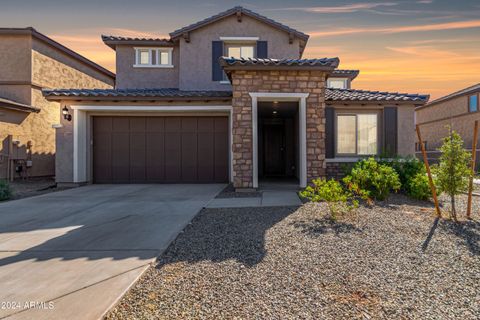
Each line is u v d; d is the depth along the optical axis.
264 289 2.92
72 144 10.81
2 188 8.18
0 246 4.23
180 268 3.44
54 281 3.09
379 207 6.53
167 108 11.04
